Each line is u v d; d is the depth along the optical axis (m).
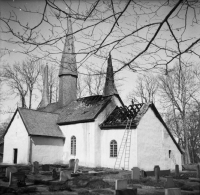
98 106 31.92
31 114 33.50
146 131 27.11
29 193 13.45
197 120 42.31
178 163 30.45
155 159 27.41
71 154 32.41
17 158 31.34
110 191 14.12
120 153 27.34
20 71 46.19
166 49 5.21
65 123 33.97
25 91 47.47
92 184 16.08
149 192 14.29
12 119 33.19
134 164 25.64
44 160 31.36
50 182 16.31
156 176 18.94
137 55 5.27
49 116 35.59
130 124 26.77
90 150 29.70
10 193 13.20
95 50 5.13
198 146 58.34
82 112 33.28
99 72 5.59
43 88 50.59
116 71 5.59
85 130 31.03
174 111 42.12
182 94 33.66
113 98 32.94
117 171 23.69
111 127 28.98
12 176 15.46
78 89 48.59
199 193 14.07
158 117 28.86
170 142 29.84
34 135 30.55
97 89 45.72
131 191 12.38
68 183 17.16
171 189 11.35
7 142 33.28
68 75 41.12
